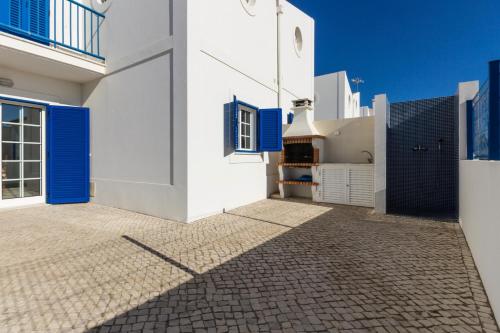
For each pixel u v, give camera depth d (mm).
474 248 3410
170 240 4258
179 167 5473
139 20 6211
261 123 7707
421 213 6340
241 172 7188
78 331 2061
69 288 2719
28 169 6871
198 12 5590
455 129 6352
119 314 2279
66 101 7508
